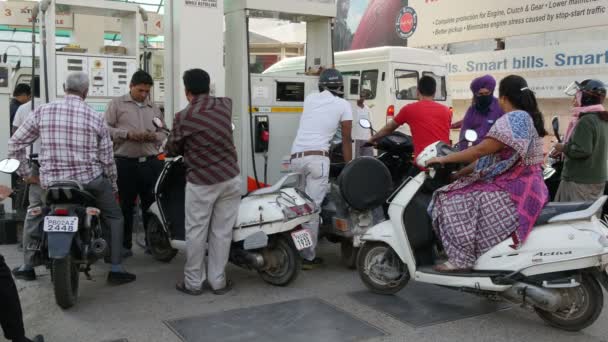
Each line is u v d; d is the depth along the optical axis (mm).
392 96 12055
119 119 5973
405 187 4836
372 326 4359
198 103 4906
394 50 12109
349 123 5859
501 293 4254
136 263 6086
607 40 10578
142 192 6250
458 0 13594
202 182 4855
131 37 8164
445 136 5922
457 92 13555
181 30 6488
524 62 12008
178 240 5523
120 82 7879
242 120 7086
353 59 12938
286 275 5242
